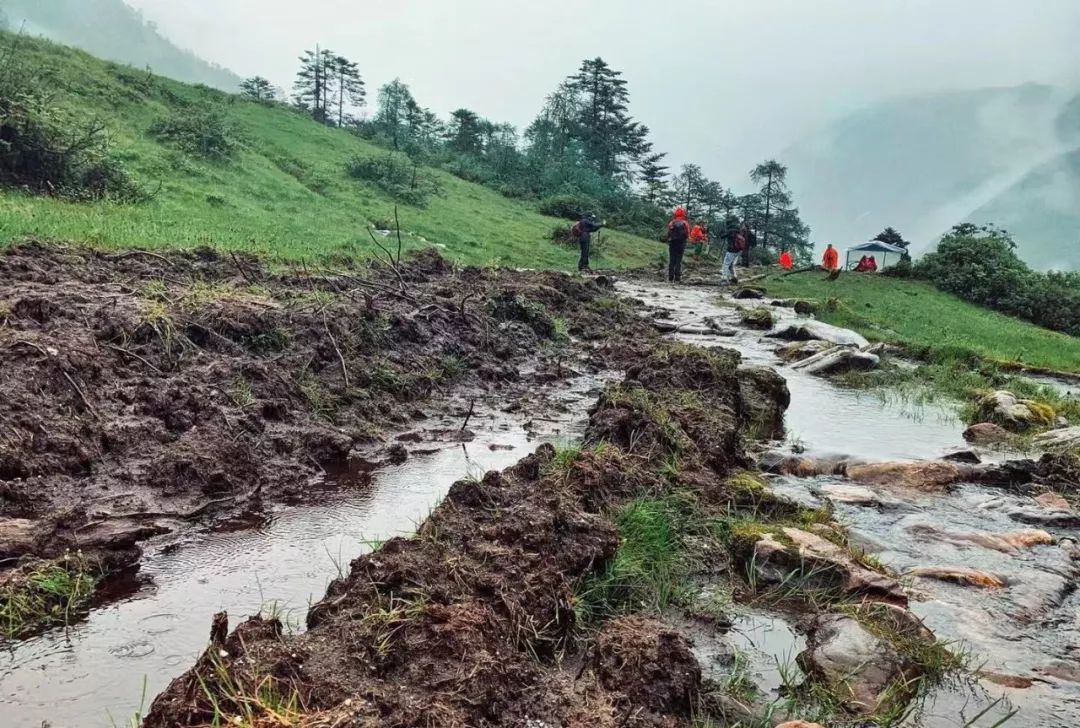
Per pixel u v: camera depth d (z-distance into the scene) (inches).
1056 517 245.0
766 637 167.8
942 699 146.1
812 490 259.8
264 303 340.5
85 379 247.0
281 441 251.9
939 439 339.0
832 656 153.5
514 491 203.0
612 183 2240.4
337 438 259.4
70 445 216.4
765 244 2768.2
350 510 218.7
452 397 347.6
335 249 629.6
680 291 872.3
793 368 486.6
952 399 425.7
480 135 2357.3
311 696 118.3
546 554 174.7
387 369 336.5
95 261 385.7
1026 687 151.0
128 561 181.9
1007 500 262.1
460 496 191.0
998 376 490.6
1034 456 317.7
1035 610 183.0
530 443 290.4
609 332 531.8
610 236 1391.5
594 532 187.9
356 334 349.7
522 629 149.4
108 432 227.9
